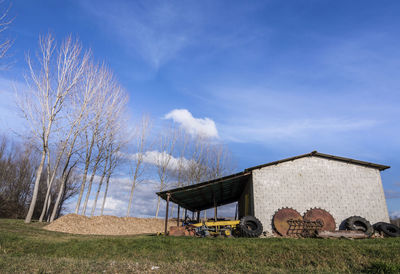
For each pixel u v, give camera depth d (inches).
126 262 310.3
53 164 1402.6
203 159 1355.8
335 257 350.3
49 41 864.3
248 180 692.1
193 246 418.3
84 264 279.3
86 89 971.3
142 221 908.6
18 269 238.2
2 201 1253.7
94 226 760.3
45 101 842.8
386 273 299.1
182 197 698.8
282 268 330.6
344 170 622.5
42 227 698.2
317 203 596.7
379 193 601.9
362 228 560.7
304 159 633.0
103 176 1032.8
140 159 1100.5
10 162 1381.6
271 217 588.1
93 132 994.7
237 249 389.4
